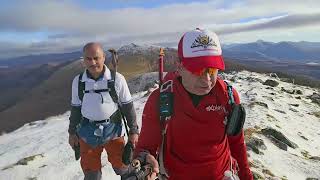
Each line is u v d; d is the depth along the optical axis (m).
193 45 2.72
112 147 5.65
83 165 5.64
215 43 2.74
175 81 2.94
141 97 21.92
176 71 2.98
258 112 17.19
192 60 2.70
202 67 2.68
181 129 2.91
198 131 2.92
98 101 5.46
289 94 26.89
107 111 5.50
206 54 2.69
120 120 5.63
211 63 2.68
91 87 5.48
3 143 13.95
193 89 2.84
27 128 17.67
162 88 2.95
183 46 2.77
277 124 15.98
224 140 3.05
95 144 5.54
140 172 2.60
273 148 12.14
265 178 9.17
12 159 10.87
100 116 5.51
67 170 9.05
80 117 5.66
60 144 11.86
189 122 2.90
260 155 11.07
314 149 14.62
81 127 5.59
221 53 2.79
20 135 15.49
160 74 3.18
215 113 2.92
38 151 11.36
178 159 3.01
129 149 5.38
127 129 5.54
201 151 2.97
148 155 2.77
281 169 10.49
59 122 17.81
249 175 3.32
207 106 2.91
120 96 5.53
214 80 2.83
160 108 2.91
